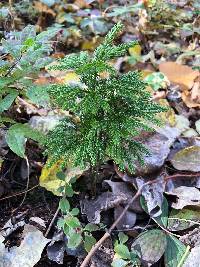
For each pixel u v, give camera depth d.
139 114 0.21
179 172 0.28
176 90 0.35
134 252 0.23
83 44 0.40
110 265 0.23
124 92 0.20
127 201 0.26
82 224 0.25
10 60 0.30
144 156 0.27
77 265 0.23
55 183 0.26
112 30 0.21
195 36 0.43
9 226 0.25
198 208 0.26
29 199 0.27
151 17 0.43
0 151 0.28
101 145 0.22
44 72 0.33
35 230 0.24
